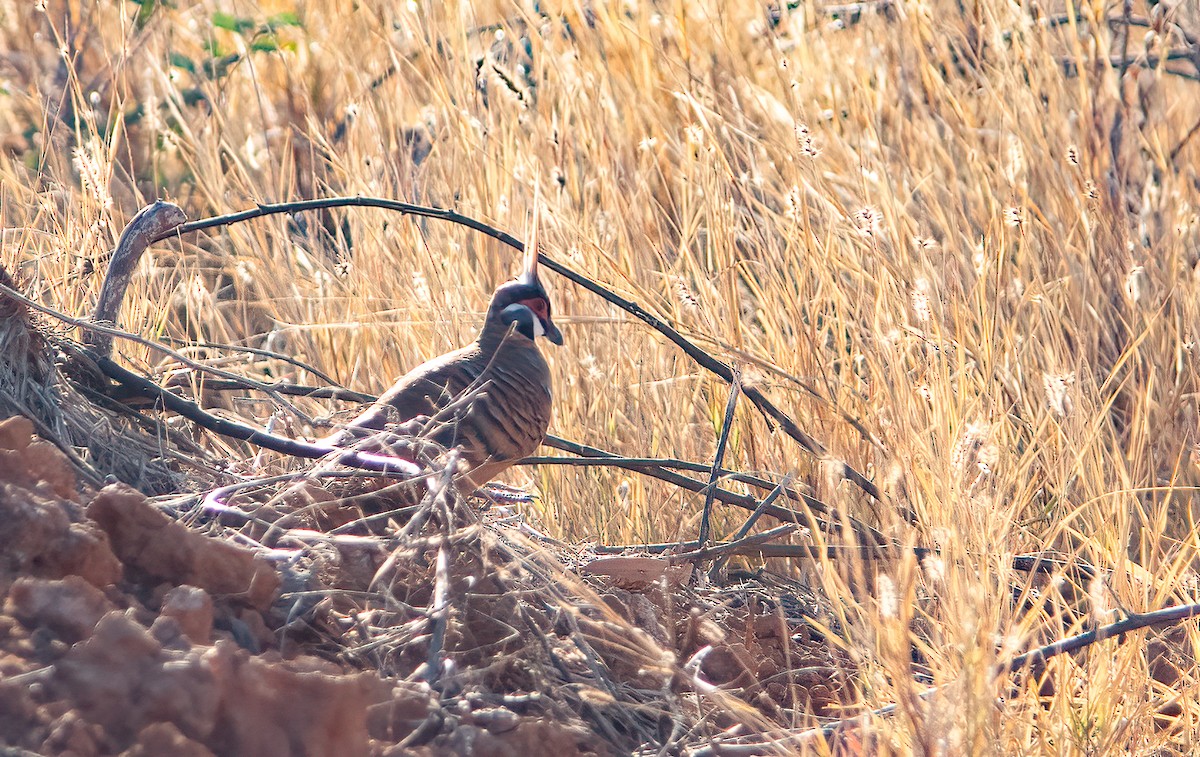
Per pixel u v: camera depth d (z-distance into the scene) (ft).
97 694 14.26
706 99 39.17
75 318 23.24
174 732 14.10
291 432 27.55
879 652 20.86
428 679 17.67
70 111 43.98
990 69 40.24
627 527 30.53
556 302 35.04
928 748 18.71
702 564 29.07
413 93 44.11
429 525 21.25
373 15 43.14
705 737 20.10
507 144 37.24
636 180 37.63
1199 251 36.60
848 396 30.19
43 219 33.91
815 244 32.17
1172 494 30.32
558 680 19.79
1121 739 21.39
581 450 28.17
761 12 41.16
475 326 34.14
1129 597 24.48
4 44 47.96
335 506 22.30
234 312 39.40
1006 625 22.33
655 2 45.32
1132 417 31.07
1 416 20.93
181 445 24.29
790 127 37.68
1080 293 34.09
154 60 42.39
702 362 29.35
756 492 31.24
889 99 41.09
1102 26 40.11
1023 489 27.14
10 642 14.84
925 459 26.30
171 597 16.42
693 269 33.06
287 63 48.08
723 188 35.73
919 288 27.71
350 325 32.68
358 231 36.83
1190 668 24.32
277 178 43.62
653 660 20.48
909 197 35.09
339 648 18.28
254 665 15.42
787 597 28.43
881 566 25.67
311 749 15.02
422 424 24.07
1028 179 37.73
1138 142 40.86
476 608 20.04
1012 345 30.91
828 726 20.48
